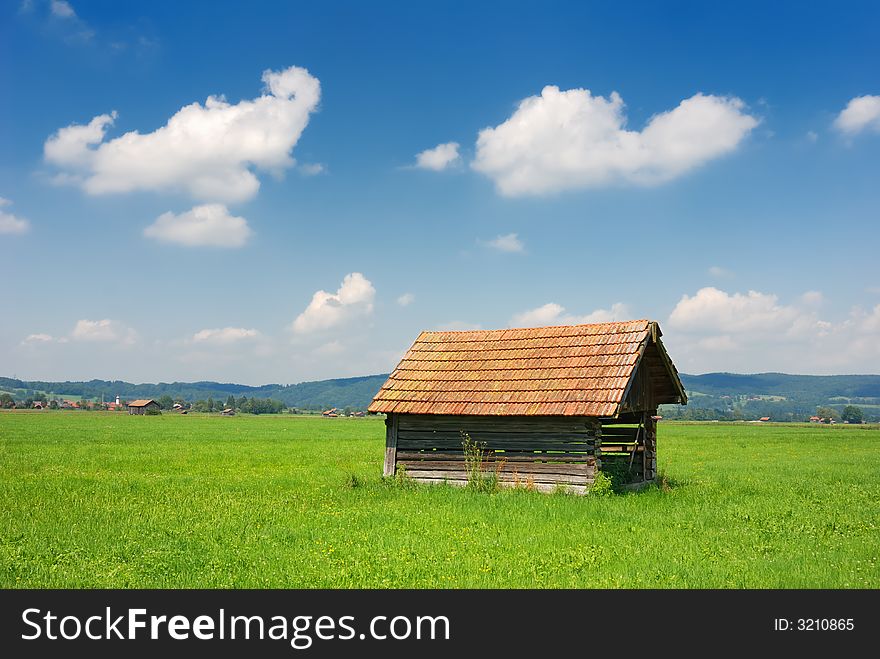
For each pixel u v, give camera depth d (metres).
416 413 27.64
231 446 57.97
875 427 134.00
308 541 16.34
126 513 20.39
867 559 14.95
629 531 17.80
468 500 22.72
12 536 16.70
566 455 25.48
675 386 30.47
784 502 23.38
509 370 28.52
